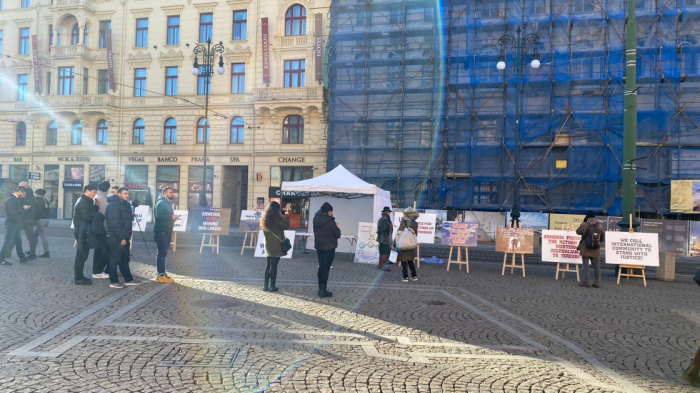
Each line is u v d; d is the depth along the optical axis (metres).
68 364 4.77
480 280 12.02
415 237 11.51
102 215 9.36
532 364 5.31
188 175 33.97
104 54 35.16
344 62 30.52
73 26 35.94
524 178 26.38
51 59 35.06
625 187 13.66
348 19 31.00
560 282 12.28
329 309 7.80
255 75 32.84
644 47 25.30
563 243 12.90
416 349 5.71
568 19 26.58
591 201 25.55
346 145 30.48
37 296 8.04
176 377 4.52
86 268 11.62
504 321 7.43
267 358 5.16
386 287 10.35
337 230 8.98
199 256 15.22
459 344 6.02
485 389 4.48
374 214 15.77
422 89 29.08
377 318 7.27
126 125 34.94
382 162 29.80
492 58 27.67
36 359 4.89
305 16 32.34
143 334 5.93
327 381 4.53
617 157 24.94
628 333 6.93
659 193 24.67
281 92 31.56
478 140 27.69
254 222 16.77
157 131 34.41
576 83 26.22
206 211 16.64
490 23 27.84
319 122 31.73
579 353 5.82
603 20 26.11
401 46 30.11
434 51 28.98
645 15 25.45
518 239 13.33
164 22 34.34
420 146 28.83
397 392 4.32
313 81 31.70
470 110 27.50
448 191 27.62
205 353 5.27
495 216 25.52
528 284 11.67
